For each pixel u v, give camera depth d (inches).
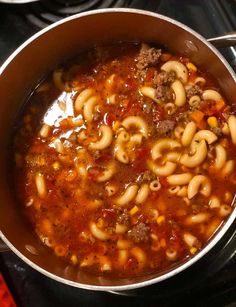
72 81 13.4
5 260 13.5
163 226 12.8
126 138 12.9
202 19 13.9
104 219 12.8
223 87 12.9
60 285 13.4
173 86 12.9
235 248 13.2
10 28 14.0
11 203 13.1
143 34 13.1
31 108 13.4
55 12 13.9
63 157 13.0
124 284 11.9
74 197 12.9
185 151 12.9
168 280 13.3
